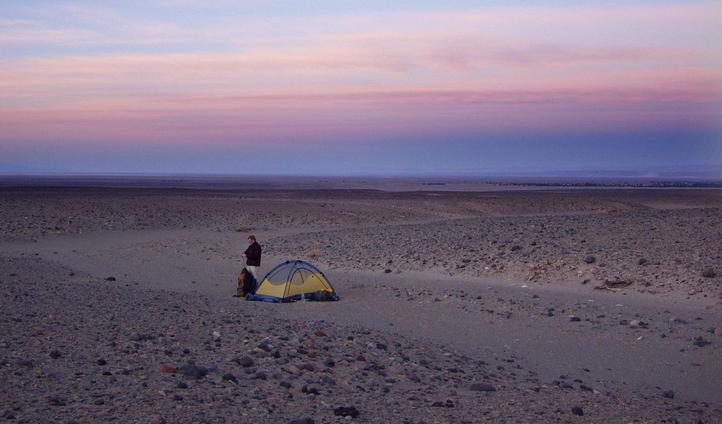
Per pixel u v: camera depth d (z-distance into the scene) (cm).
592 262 2666
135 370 1191
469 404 1120
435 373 1342
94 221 4906
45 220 4825
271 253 3588
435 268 2928
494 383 1303
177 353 1348
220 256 3572
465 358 1537
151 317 1767
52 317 1670
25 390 1034
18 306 1881
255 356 1360
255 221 5284
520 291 2439
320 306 2180
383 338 1661
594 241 3027
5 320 1617
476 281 2662
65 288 2367
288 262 2359
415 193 10469
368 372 1302
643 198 9175
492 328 1880
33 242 4072
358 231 4191
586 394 1257
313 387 1138
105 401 996
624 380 1423
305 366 1291
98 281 2659
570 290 2448
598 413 1104
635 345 1698
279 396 1091
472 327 1891
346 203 6500
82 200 6134
